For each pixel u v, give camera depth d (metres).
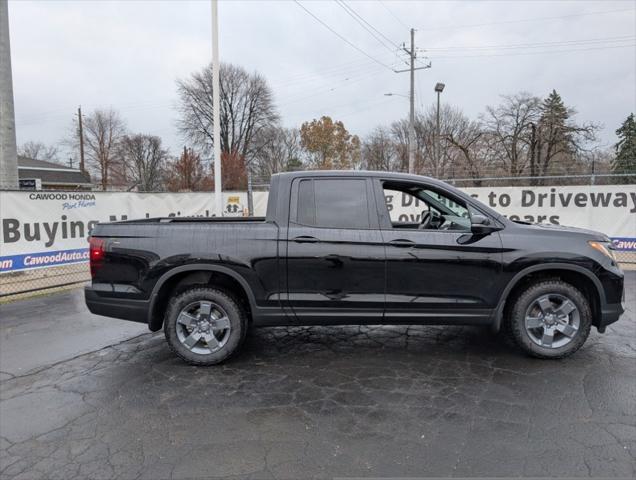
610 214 10.22
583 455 2.80
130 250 4.36
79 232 8.98
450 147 47.22
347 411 3.43
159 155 67.81
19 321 6.16
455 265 4.27
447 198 4.49
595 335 5.20
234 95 58.03
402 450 2.89
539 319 4.39
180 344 4.40
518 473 2.63
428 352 4.71
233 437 3.09
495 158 42.72
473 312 4.34
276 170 62.03
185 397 3.73
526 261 4.27
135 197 10.27
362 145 62.50
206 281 4.44
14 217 7.86
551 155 41.25
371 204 4.39
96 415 3.44
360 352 4.74
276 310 4.34
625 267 9.81
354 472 2.67
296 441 3.02
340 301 4.32
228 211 15.12
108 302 4.40
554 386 3.82
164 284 4.37
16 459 2.86
